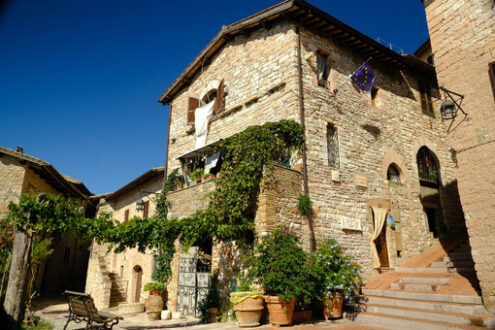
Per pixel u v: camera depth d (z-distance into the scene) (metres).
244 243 8.66
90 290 15.77
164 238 8.09
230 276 8.96
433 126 14.33
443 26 8.40
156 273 12.15
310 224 9.26
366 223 10.73
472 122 7.41
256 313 7.48
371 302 8.31
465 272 8.34
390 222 11.29
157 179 15.90
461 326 6.03
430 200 13.12
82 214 7.29
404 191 12.25
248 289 8.02
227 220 9.01
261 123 11.31
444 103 7.82
